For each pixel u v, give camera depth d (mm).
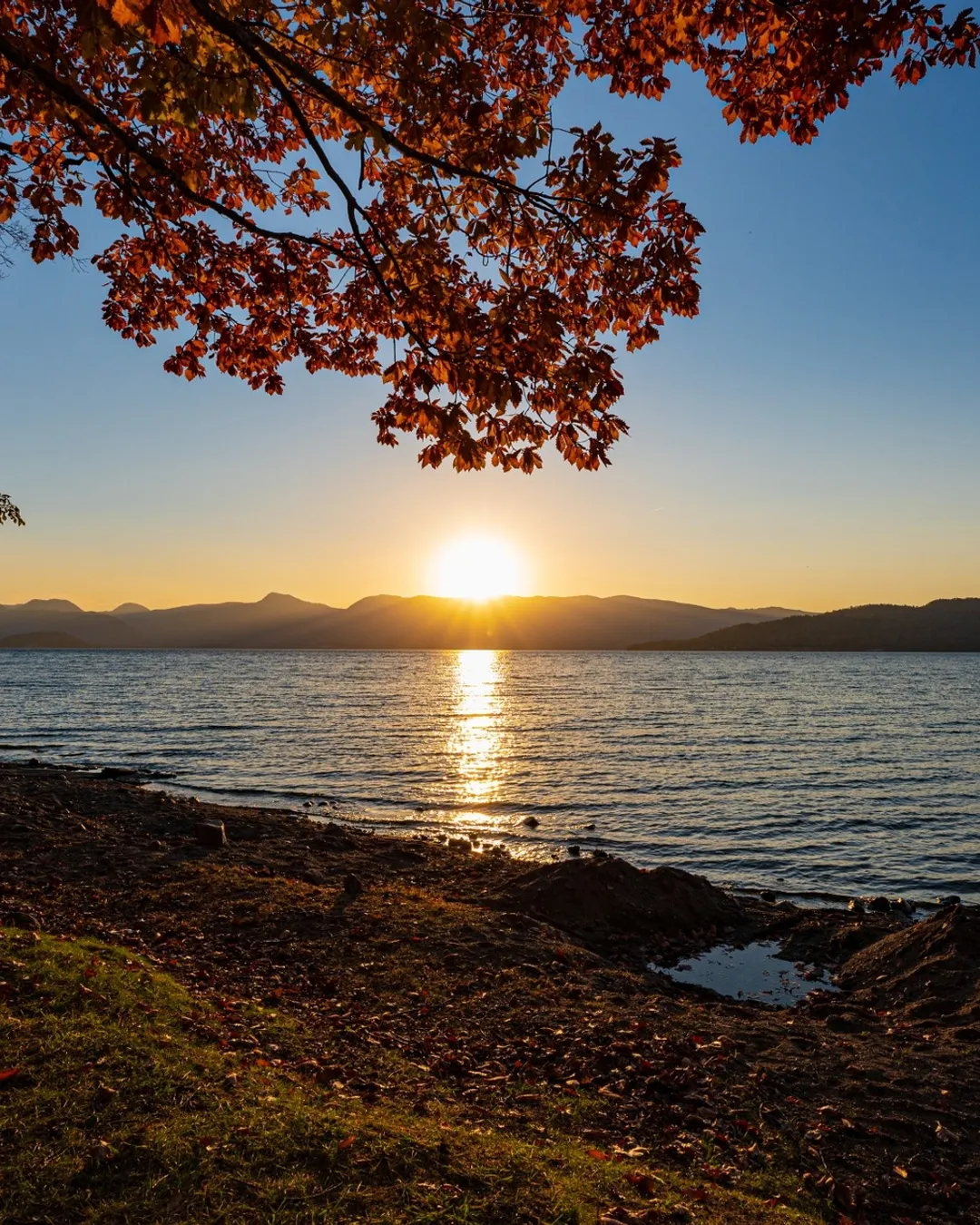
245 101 4707
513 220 5781
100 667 162500
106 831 16703
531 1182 4820
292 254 6625
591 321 6211
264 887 12719
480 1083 6969
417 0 5137
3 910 10023
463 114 5422
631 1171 5402
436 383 5309
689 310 5695
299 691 93625
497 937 11148
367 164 6348
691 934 13250
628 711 68750
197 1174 4312
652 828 24703
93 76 5629
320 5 5047
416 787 31469
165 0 3947
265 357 7035
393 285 5723
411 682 116688
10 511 15445
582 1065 7504
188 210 6930
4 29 4504
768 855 21625
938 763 38438
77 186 6602
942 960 10547
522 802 28531
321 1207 4180
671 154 4965
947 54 5117
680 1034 8367
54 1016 5953
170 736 47562
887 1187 5965
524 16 5793
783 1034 8703
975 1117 6996
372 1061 6973
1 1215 3852
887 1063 7980
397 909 12039
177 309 7133
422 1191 4465
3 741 44312
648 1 5516
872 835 23938
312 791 30281
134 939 9836
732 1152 6227
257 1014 7469
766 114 5828
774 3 5082
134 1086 5125
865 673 149750
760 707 74312
